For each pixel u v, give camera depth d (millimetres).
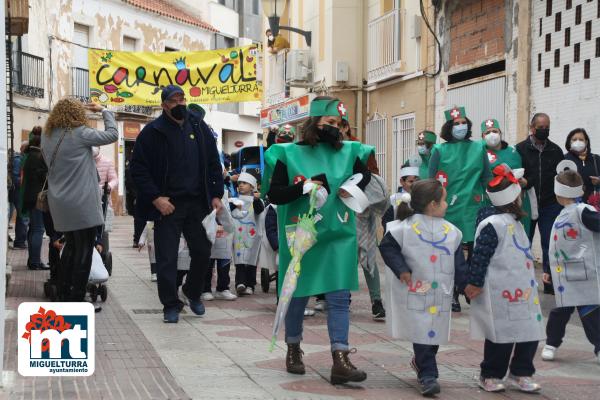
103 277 9531
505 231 6207
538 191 10984
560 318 7359
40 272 12836
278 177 6500
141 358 7008
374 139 20281
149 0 40156
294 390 6121
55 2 32125
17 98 29672
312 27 22484
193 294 9234
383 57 19281
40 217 13094
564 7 13109
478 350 7707
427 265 6168
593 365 7215
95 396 5762
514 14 14375
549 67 13547
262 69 27406
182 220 8922
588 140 10891
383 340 8094
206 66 20000
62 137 8680
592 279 7172
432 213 6258
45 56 31562
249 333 8258
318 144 6539
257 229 11023
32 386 5984
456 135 10070
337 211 6398
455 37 16391
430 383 6039
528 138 11102
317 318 9344
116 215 36188
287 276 6242
